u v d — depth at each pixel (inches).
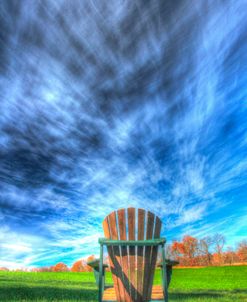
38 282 191.0
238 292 150.8
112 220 91.7
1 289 149.8
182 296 138.6
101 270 79.0
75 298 132.6
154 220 91.4
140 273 88.0
